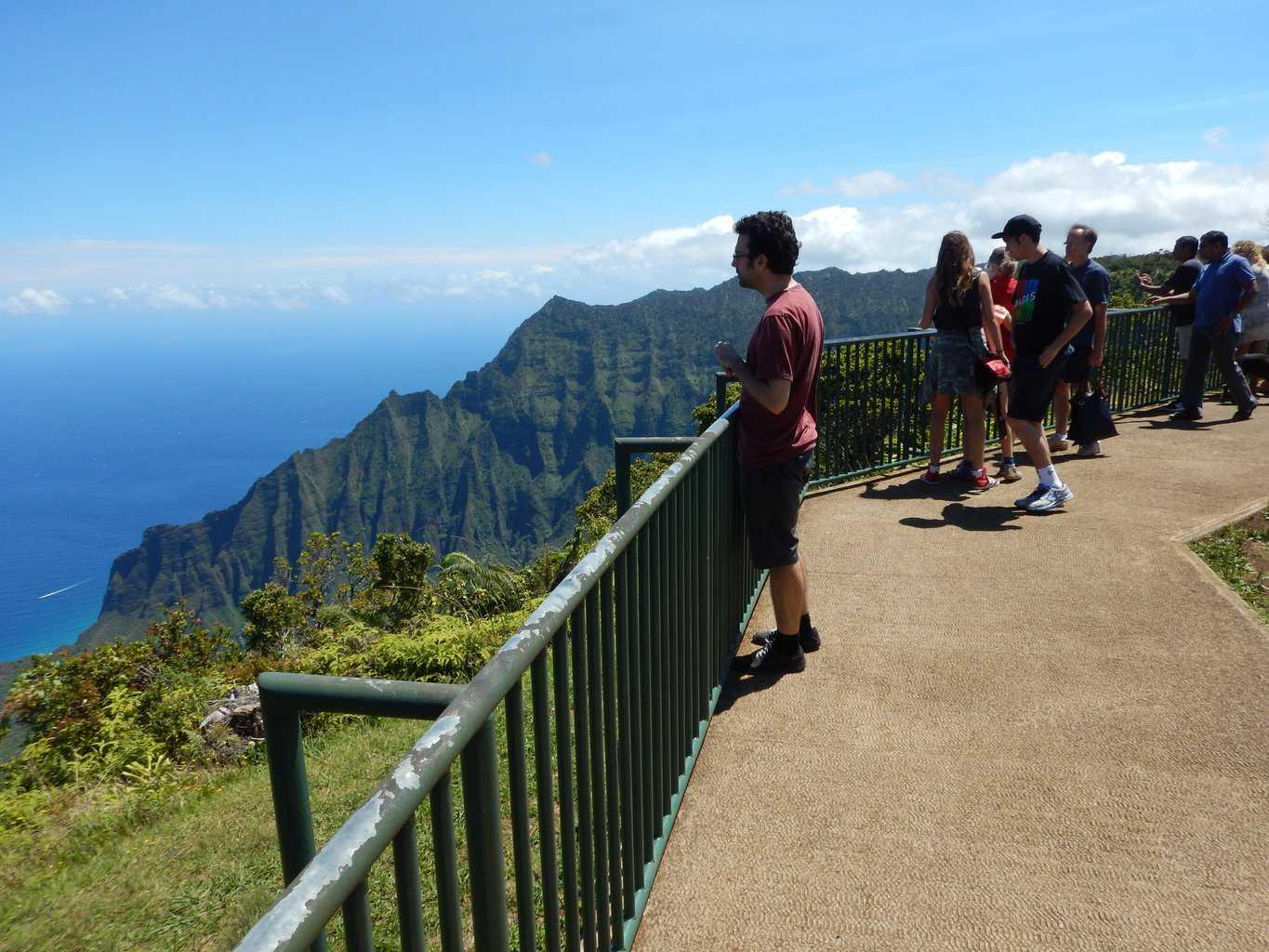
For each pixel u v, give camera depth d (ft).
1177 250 34.58
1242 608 14.99
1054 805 9.67
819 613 15.42
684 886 8.55
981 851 8.92
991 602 15.62
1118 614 14.90
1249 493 21.93
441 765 3.65
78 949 11.35
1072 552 17.99
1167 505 21.11
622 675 7.41
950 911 8.06
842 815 9.63
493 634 29.50
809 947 7.65
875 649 13.87
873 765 10.63
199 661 56.85
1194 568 16.92
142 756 22.29
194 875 13.05
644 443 12.98
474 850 4.47
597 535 41.45
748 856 8.97
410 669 28.58
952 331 22.26
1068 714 11.67
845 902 8.23
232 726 24.22
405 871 3.55
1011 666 13.14
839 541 19.26
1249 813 9.40
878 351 24.44
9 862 14.99
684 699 10.09
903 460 25.80
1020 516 20.62
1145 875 8.46
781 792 10.12
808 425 12.21
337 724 19.58
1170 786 9.96
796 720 11.78
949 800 9.86
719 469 12.01
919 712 11.87
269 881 12.57
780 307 11.10
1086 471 24.63
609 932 7.14
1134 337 33.81
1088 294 25.31
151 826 16.07
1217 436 28.89
